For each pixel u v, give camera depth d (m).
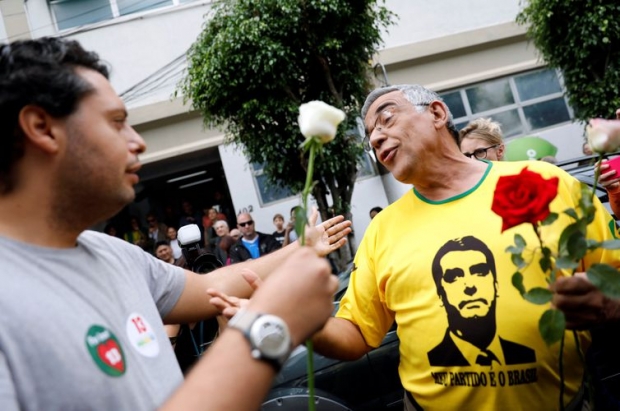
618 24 7.66
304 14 6.49
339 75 6.84
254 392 0.77
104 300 1.00
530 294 1.10
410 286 1.64
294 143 6.70
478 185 1.66
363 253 1.84
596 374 1.55
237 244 6.80
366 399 3.07
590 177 3.09
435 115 1.75
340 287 3.52
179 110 9.36
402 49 9.95
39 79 0.94
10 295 0.87
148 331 1.07
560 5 7.86
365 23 6.84
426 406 1.62
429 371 1.60
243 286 1.45
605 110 8.16
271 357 0.79
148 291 1.20
